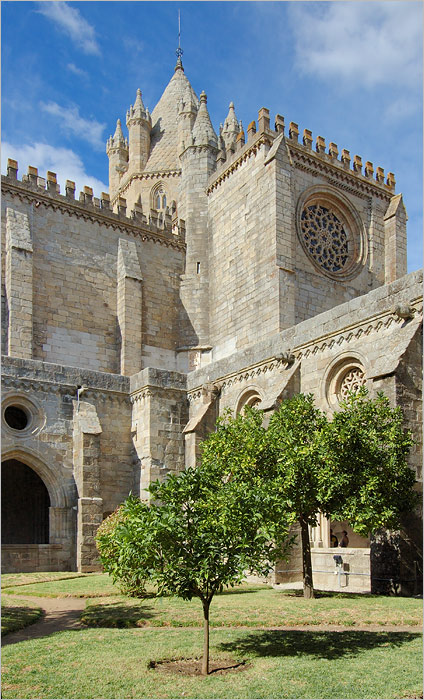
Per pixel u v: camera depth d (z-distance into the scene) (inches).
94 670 507.2
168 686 469.7
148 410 1333.7
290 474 768.9
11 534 1413.6
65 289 1641.2
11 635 645.3
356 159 1819.6
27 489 1450.5
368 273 1775.3
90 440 1263.5
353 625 658.8
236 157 1736.0
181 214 1923.0
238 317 1672.0
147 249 1819.6
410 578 834.8
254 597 824.9
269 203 1590.8
